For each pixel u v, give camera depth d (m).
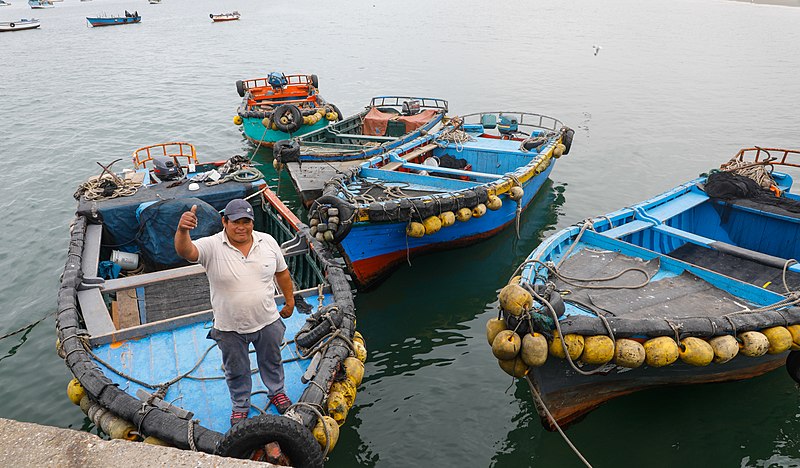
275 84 21.31
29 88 31.42
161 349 6.11
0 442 3.24
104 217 8.91
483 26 71.31
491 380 8.02
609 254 8.29
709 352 5.96
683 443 6.88
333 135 16.52
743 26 74.62
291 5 143.62
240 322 4.41
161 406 4.95
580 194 15.47
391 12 105.50
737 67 38.28
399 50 47.31
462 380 8.02
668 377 6.92
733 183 10.21
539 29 66.88
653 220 9.33
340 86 31.77
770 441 6.90
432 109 19.03
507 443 6.89
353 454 6.69
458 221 10.58
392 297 10.25
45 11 150.38
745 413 7.33
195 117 24.64
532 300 5.71
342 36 60.16
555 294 5.93
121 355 5.98
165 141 20.97
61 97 28.91
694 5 140.75
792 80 33.12
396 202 9.43
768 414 7.31
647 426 7.11
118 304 7.50
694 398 7.57
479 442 6.90
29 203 14.82
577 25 73.19
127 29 73.38
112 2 195.88
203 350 6.11
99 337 6.08
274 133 18.17
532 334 5.70
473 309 9.92
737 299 7.15
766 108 25.88
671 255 8.95
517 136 16.97
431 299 10.22
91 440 3.26
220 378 5.67
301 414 4.74
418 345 8.88
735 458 6.67
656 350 5.91
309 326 5.93
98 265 8.06
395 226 9.71
